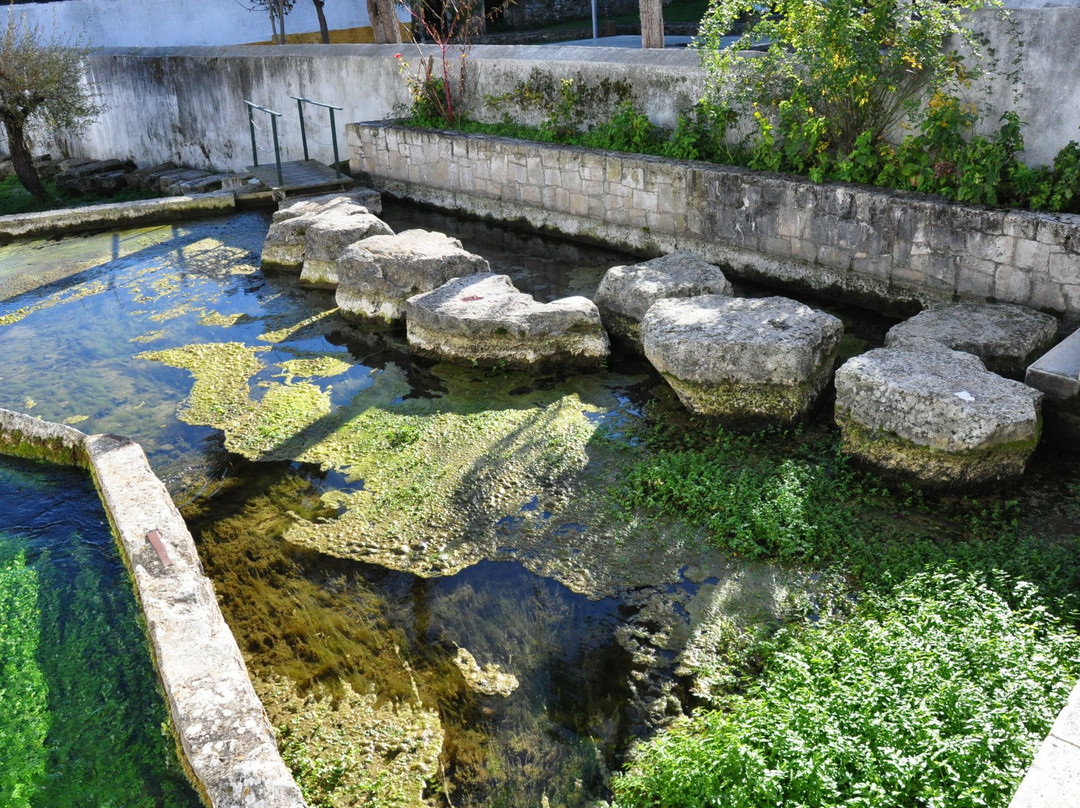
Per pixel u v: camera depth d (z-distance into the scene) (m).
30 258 11.84
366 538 5.82
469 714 4.45
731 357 6.54
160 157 17.72
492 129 12.02
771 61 8.83
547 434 6.83
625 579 5.28
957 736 3.51
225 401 7.70
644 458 6.45
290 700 4.60
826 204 8.40
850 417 6.05
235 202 13.47
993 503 5.63
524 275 9.97
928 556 5.12
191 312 9.72
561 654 4.78
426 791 4.04
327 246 10.08
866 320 8.24
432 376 7.91
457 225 12.01
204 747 3.86
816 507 5.64
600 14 25.34
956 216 7.55
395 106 13.49
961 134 8.08
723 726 3.88
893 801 3.34
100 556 5.85
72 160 18.97
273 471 6.64
